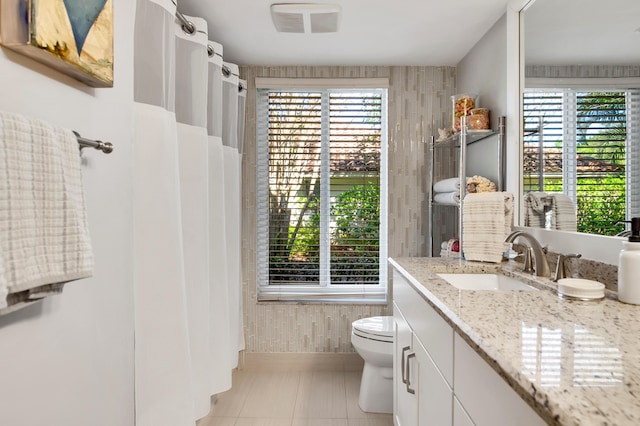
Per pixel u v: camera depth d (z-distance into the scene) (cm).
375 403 226
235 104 245
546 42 167
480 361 86
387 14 206
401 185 284
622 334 84
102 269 112
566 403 54
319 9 196
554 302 113
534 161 177
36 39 78
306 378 272
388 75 282
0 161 70
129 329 125
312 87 283
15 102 81
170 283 148
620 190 124
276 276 294
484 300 116
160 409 144
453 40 239
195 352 179
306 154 292
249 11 203
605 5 132
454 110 231
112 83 106
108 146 104
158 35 146
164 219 147
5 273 70
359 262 293
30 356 86
